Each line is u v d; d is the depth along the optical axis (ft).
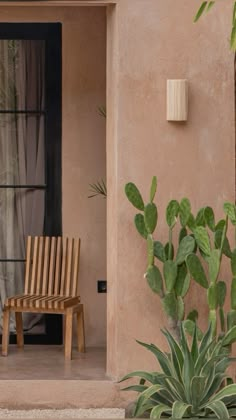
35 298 27.48
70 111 29.37
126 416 21.01
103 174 29.35
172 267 22.72
